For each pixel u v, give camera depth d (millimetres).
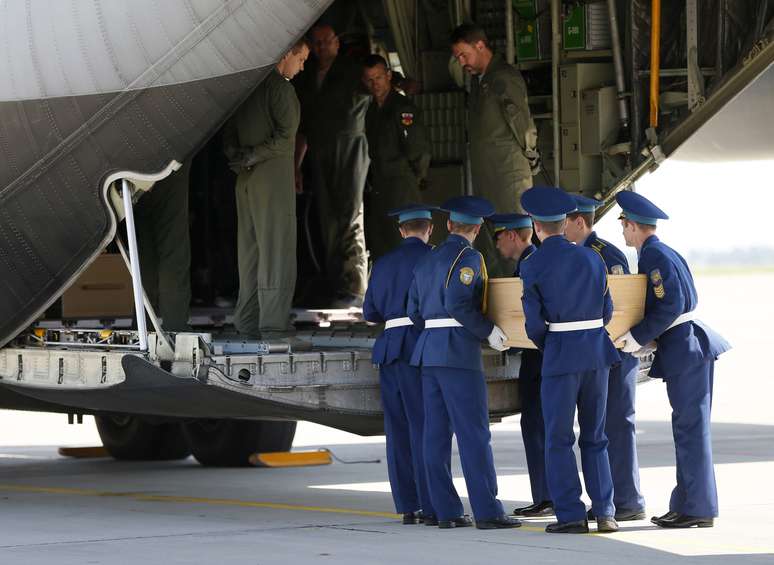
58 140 24922
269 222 27938
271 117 27844
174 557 19969
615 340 22469
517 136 30172
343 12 38312
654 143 31078
